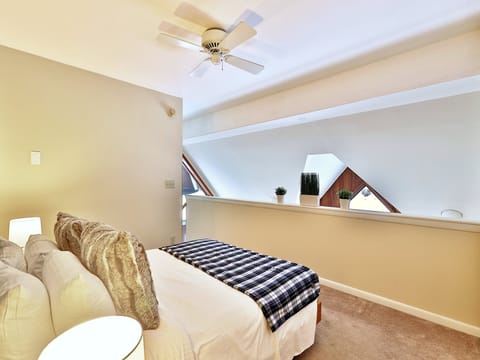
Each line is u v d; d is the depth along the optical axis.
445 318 2.04
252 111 3.52
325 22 1.73
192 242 2.46
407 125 2.74
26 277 0.87
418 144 2.86
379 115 2.79
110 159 2.83
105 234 1.18
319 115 3.00
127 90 2.92
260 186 5.42
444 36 1.90
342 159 3.74
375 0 1.51
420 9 1.59
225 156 5.25
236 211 3.80
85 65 2.50
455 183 2.96
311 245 2.93
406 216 2.23
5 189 2.20
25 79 2.26
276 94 3.20
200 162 6.09
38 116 2.35
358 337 1.88
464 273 1.96
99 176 2.76
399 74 2.18
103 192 2.79
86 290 0.86
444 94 2.22
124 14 1.68
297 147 4.01
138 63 2.44
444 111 2.40
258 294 1.42
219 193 6.75
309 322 1.69
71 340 0.73
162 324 1.11
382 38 1.94
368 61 2.32
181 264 1.87
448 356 1.69
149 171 3.17
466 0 1.50
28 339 0.75
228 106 3.81
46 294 0.85
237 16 1.67
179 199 3.48
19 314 0.74
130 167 3.00
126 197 2.98
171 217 3.41
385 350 1.74
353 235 2.58
